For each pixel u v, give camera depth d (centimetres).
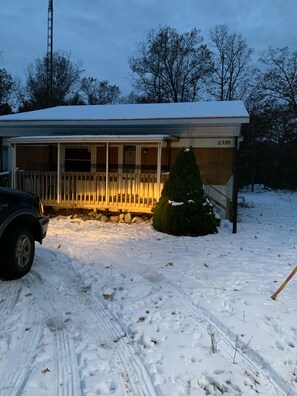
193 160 960
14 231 527
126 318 419
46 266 605
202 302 468
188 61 3756
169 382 299
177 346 356
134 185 1117
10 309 432
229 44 3716
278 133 3141
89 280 546
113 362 327
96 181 1142
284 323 413
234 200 999
